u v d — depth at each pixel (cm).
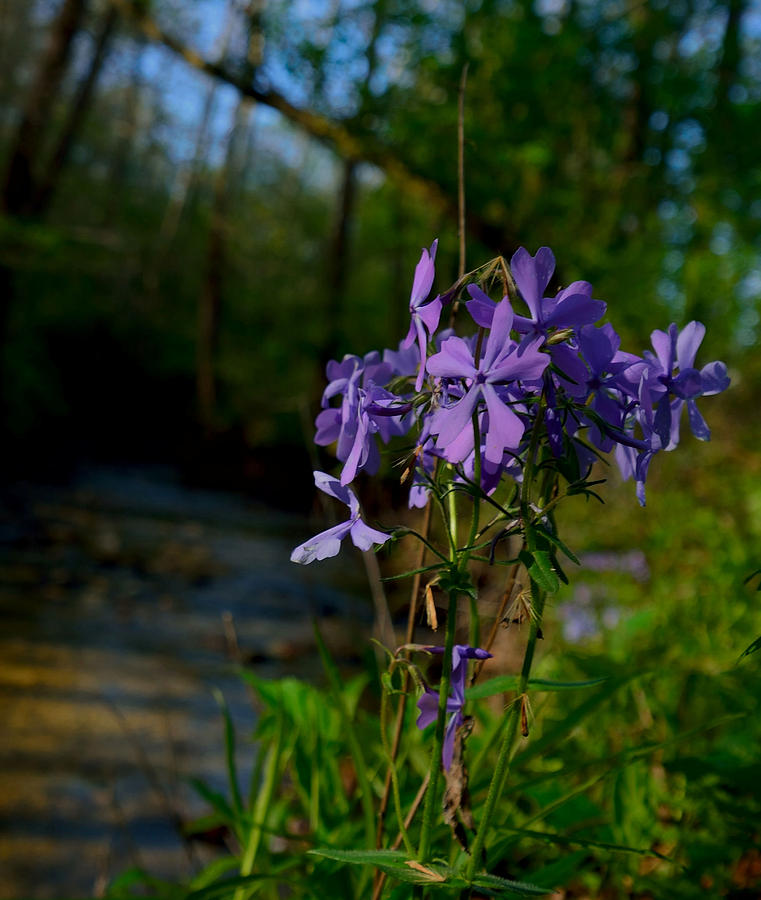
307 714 188
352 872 144
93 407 1788
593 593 300
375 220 1027
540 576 81
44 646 493
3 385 1317
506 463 91
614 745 201
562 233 753
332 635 577
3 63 1959
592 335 87
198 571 762
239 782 342
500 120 771
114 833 288
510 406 91
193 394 2022
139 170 2797
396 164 732
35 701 404
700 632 248
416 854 98
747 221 756
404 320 1416
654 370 90
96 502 1050
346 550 915
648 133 862
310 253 1959
